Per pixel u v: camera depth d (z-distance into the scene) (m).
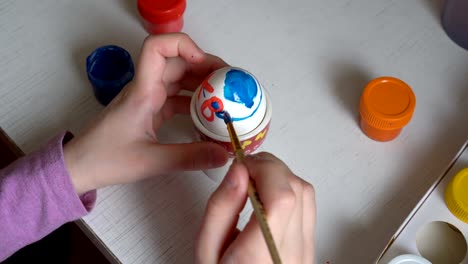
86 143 0.33
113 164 0.33
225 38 0.42
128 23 0.43
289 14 0.43
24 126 0.39
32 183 0.33
